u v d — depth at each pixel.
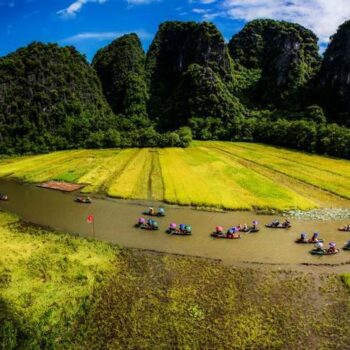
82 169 115.75
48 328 38.75
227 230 64.44
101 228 67.69
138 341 37.53
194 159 128.62
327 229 67.56
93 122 192.50
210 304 43.56
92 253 55.91
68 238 62.25
